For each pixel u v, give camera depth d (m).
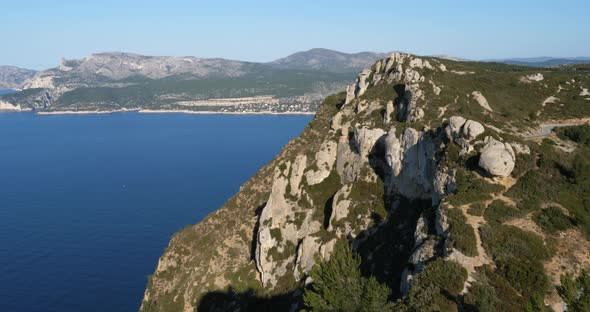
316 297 38.84
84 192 192.38
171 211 163.00
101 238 138.38
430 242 44.28
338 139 82.44
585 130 58.84
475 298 36.28
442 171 51.69
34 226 149.38
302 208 76.88
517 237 40.88
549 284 36.91
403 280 44.56
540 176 47.84
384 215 65.25
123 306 100.88
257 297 71.62
